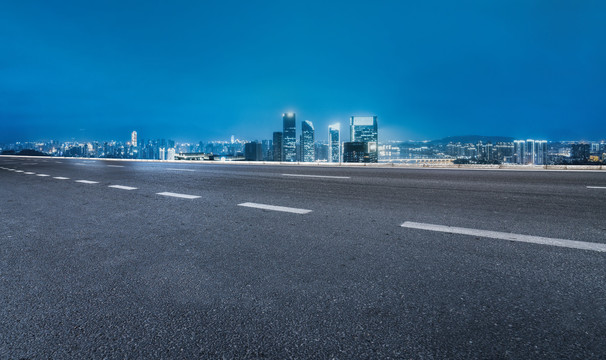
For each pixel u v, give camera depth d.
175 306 1.83
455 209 4.46
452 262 2.42
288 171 12.31
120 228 3.62
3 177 10.51
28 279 2.22
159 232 3.42
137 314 1.75
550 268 2.27
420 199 5.32
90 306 1.84
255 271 2.31
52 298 1.94
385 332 1.54
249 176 10.05
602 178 8.32
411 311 1.72
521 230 3.30
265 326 1.62
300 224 3.68
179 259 2.58
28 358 1.41
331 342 1.48
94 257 2.66
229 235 3.26
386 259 2.50
